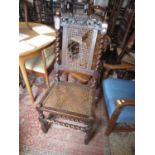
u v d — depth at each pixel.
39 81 1.85
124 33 1.74
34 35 1.46
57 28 1.10
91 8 2.74
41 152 1.20
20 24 1.75
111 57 1.76
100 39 1.06
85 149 1.24
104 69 1.41
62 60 1.24
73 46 1.16
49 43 1.32
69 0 3.03
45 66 1.42
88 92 1.24
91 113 1.06
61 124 1.19
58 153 1.20
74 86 1.29
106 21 1.01
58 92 1.21
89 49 1.13
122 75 1.73
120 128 1.23
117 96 1.21
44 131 1.31
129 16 1.65
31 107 1.55
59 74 1.33
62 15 1.05
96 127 1.42
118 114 1.04
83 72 1.26
